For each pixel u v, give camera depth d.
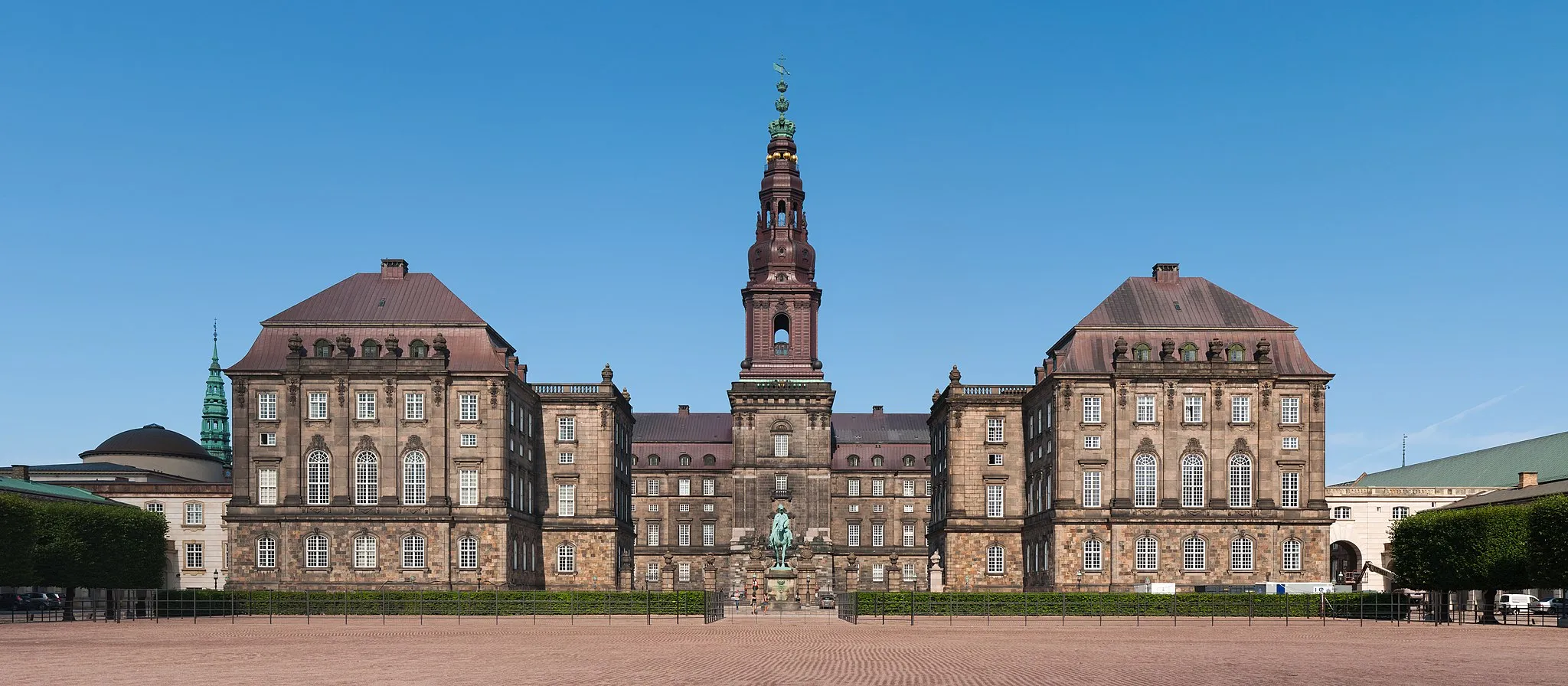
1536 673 56.22
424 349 144.88
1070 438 143.88
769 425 179.38
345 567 141.00
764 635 83.56
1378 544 182.88
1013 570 159.88
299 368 142.75
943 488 170.62
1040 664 60.56
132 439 194.00
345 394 142.88
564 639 78.62
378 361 143.25
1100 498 143.38
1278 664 60.81
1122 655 66.44
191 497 165.75
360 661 61.53
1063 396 144.25
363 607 118.00
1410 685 50.94
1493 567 110.31
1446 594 114.88
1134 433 143.38
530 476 157.88
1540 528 106.56
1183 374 143.75
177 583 164.62
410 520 141.25
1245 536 142.38
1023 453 161.38
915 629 93.25
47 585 133.38
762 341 184.50
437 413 142.75
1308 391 144.25
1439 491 183.88
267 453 142.50
